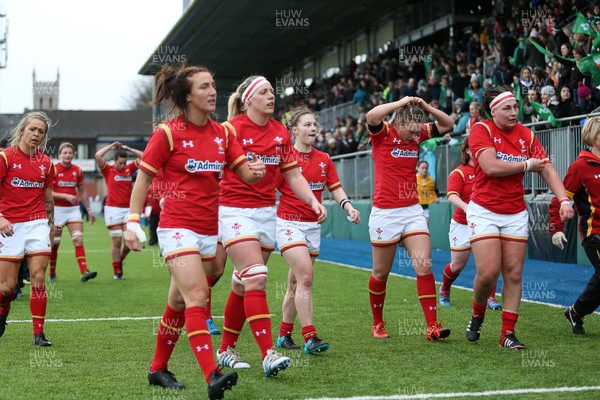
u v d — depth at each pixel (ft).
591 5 44.06
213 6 69.26
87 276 38.40
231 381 14.10
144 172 14.97
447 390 15.21
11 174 21.47
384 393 15.10
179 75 15.10
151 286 36.42
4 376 17.42
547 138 41.32
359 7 76.18
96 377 17.21
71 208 38.88
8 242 21.52
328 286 34.78
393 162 21.18
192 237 15.17
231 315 18.29
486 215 19.40
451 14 64.49
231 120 17.92
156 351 16.26
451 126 21.22
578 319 21.16
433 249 53.36
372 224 21.48
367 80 74.69
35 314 21.36
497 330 22.27
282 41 87.92
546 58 46.73
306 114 21.25
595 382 15.64
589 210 20.62
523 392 14.90
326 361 18.40
